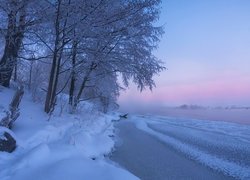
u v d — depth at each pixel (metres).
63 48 10.55
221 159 7.72
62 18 9.27
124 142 10.48
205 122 19.19
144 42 13.20
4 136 5.55
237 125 16.67
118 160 7.65
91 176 4.77
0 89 10.16
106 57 12.67
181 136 11.82
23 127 7.35
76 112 13.28
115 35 11.84
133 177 4.96
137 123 18.91
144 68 13.71
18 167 4.84
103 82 15.86
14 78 14.85
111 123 18.52
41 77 16.70
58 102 14.10
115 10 10.50
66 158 5.67
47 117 9.41
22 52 10.71
